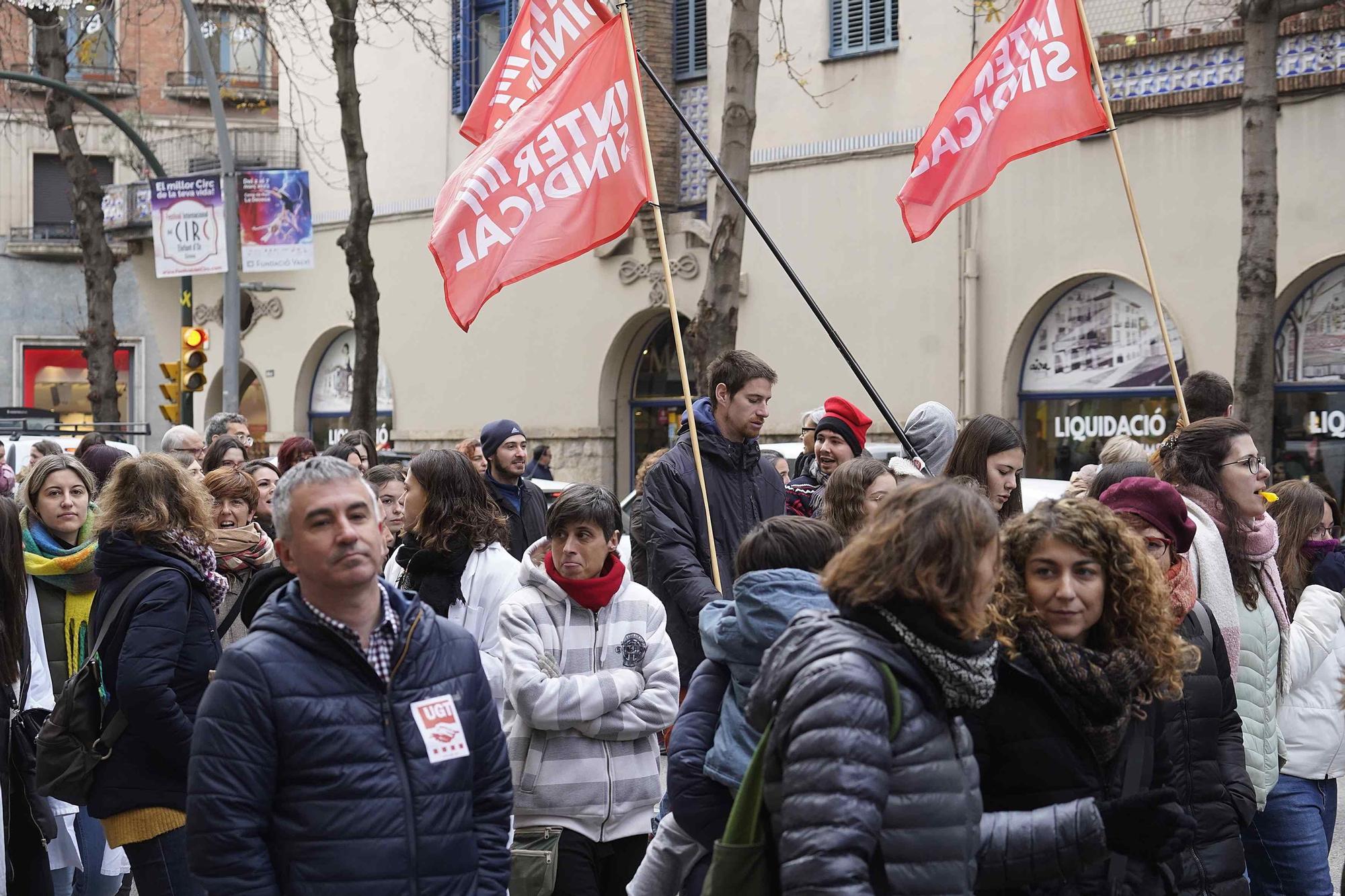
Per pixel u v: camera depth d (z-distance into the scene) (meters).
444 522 6.06
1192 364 15.88
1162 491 4.54
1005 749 3.62
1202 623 4.53
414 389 23.72
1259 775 5.25
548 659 5.41
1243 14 12.73
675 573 6.16
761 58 19.34
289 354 25.70
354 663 3.70
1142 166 16.19
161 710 5.22
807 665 3.10
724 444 6.43
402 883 3.62
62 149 22.48
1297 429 15.50
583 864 5.33
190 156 28.06
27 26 32.41
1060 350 17.02
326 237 25.12
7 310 34.97
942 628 3.15
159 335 28.94
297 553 3.68
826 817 2.95
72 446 14.55
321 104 25.31
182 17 32.31
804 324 18.89
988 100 7.95
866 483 5.49
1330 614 5.77
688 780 4.26
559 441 21.73
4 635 5.66
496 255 6.82
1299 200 15.23
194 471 9.02
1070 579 3.75
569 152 6.93
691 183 20.62
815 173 18.80
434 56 23.19
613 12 7.48
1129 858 3.73
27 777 5.71
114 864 6.69
